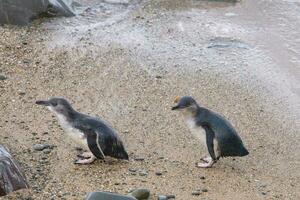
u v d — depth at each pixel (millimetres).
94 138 12227
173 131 13773
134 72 16297
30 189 11320
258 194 11633
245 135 13734
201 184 11836
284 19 20250
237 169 12500
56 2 19469
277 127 14125
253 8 21109
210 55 17484
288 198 11570
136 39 18219
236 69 16797
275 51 17984
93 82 15719
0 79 15555
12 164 11391
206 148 13047
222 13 20609
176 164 12500
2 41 17500
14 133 13328
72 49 17328
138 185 11641
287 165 12719
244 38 18734
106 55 17094
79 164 12305
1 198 10930
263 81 16234
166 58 17141
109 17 19750
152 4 21047
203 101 15086
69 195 11203
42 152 12648
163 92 15406
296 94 15688
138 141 13312
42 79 15727
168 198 11227
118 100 14945
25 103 14594
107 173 12023
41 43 17578
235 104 15031
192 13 20469
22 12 18656
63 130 13578
